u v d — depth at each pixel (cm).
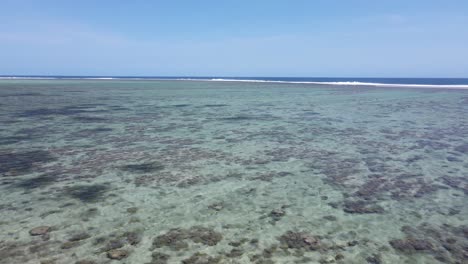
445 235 591
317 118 1986
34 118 1892
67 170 941
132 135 1445
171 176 899
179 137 1412
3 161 1020
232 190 802
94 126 1661
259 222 638
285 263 503
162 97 3553
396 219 653
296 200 746
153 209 691
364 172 945
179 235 585
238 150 1191
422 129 1611
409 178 895
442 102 2897
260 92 4466
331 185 841
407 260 513
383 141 1346
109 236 579
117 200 735
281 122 1836
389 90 4666
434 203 730
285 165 1010
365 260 512
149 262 503
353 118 1984
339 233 597
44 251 529
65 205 705
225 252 532
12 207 693
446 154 1140
